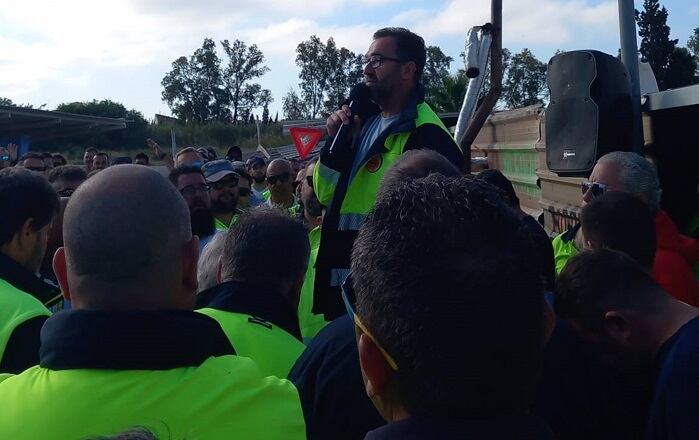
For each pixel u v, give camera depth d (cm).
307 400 202
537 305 112
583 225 272
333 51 7581
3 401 151
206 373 156
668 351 198
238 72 7819
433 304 107
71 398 147
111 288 156
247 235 248
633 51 407
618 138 388
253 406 159
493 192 120
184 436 148
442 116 890
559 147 409
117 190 160
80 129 1931
